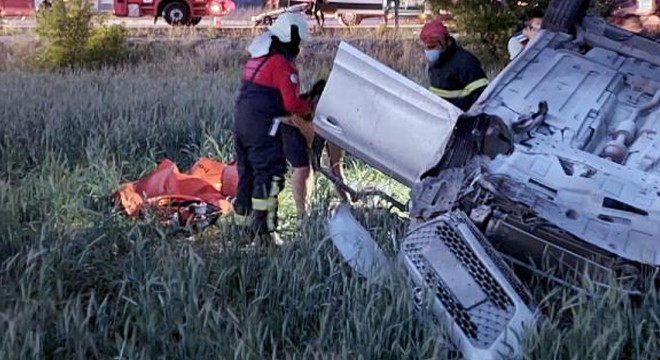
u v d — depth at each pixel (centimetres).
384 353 498
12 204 704
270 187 714
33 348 477
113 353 516
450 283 531
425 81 1502
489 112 654
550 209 562
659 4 2091
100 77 1641
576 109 671
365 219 686
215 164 890
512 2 1822
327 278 570
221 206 787
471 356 500
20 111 1121
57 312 536
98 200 794
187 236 736
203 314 518
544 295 551
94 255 639
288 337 543
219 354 488
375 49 2027
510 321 505
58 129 1030
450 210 586
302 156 734
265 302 573
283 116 717
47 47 2016
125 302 570
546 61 731
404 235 609
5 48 2064
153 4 2414
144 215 722
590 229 556
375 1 2461
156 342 512
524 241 561
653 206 559
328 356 484
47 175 852
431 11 1980
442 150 622
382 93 658
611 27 793
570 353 481
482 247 543
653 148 638
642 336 512
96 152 929
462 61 767
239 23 2498
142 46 2111
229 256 627
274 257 600
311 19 2564
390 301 536
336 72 679
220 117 1093
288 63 716
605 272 543
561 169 584
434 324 517
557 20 782
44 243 626
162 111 1162
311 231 634
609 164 600
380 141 663
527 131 635
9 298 552
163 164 845
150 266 605
